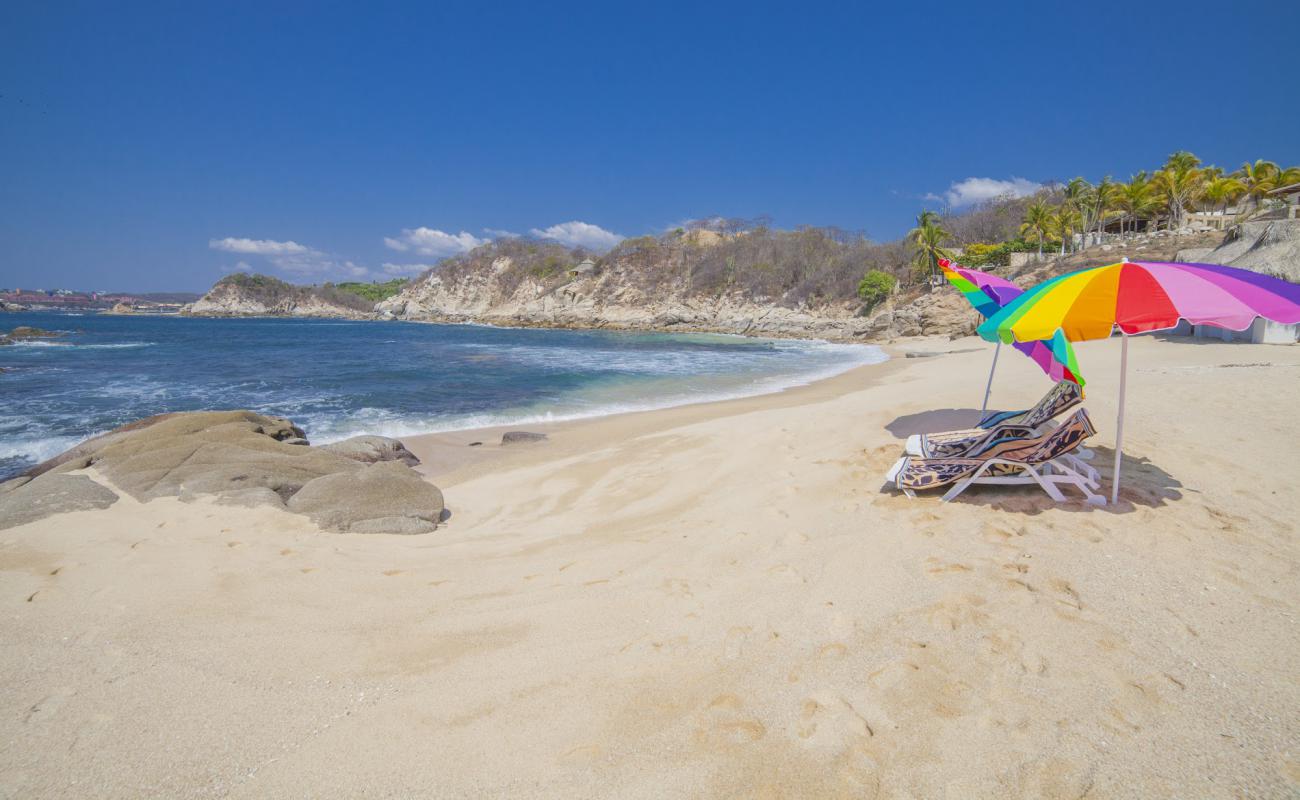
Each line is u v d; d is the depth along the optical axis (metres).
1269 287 4.03
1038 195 66.12
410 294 119.25
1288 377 9.02
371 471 6.55
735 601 3.85
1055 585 3.70
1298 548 4.04
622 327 77.56
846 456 6.86
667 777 2.46
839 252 73.56
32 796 2.48
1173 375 10.35
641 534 5.29
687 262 83.12
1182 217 45.00
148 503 6.07
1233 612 3.36
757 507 5.58
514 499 6.99
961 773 2.40
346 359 27.52
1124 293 4.25
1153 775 2.33
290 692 3.12
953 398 10.06
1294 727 2.53
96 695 3.11
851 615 3.55
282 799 2.44
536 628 3.69
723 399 15.46
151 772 2.60
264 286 137.12
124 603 4.06
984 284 7.02
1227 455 5.80
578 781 2.46
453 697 3.04
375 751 2.69
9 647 3.53
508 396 16.42
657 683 3.07
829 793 2.34
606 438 10.46
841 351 34.69
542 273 100.69
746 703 2.88
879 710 2.77
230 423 8.65
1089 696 2.77
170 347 33.84
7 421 12.32
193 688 3.16
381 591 4.30
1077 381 4.41
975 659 3.08
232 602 4.09
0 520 5.48
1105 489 5.06
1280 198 40.00
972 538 4.39
